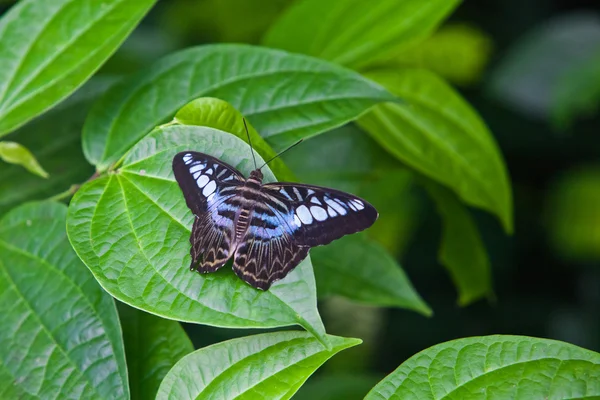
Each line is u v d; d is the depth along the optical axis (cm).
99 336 162
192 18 266
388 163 179
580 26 241
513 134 291
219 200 164
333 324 247
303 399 172
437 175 175
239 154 163
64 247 164
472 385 159
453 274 181
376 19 174
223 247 162
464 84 277
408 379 160
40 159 171
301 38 174
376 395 160
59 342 162
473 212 294
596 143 288
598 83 227
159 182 163
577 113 244
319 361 160
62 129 171
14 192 170
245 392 160
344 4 173
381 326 261
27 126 171
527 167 303
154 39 219
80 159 171
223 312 160
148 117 167
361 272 175
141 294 161
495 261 291
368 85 167
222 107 164
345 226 164
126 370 161
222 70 167
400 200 217
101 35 167
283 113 166
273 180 164
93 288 163
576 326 283
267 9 262
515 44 268
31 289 163
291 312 160
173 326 164
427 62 262
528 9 295
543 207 296
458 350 160
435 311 280
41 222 165
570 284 292
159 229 162
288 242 164
